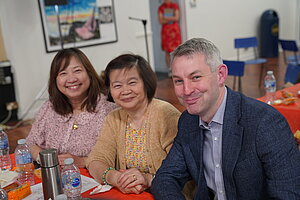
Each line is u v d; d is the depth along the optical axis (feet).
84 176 6.03
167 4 24.63
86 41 20.38
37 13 18.43
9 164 6.63
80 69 7.02
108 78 6.11
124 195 5.27
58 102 7.23
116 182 5.42
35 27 18.48
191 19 26.20
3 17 17.87
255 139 4.56
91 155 6.33
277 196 4.39
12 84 18.51
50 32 18.94
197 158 5.25
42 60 18.89
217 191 5.13
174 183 5.32
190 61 4.49
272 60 29.91
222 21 28.60
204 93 4.57
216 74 4.60
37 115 7.68
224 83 4.91
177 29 24.90
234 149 4.73
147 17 23.12
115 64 5.92
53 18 18.94
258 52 32.01
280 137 4.50
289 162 4.44
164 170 5.43
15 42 17.99
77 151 7.13
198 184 5.22
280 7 33.55
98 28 20.77
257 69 26.55
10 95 18.52
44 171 4.55
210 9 27.48
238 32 30.14
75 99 7.20
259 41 32.07
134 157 6.19
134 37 22.62
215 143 5.01
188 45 4.58
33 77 18.72
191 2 25.95
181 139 5.41
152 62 23.85
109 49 21.50
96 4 20.49
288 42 20.25
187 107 4.72
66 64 6.94
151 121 6.08
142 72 5.96
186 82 4.54
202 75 4.50
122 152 6.27
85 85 7.10
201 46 4.53
